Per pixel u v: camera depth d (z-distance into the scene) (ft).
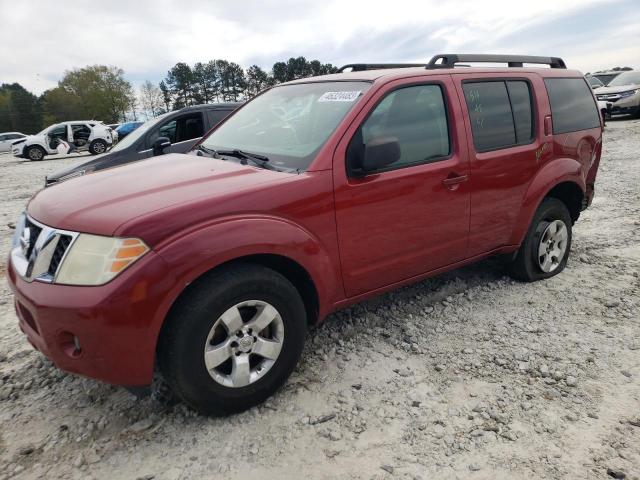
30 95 295.69
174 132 24.99
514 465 7.64
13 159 78.13
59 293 7.55
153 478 7.56
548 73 14.19
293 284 9.87
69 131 72.08
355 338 11.54
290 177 9.17
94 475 7.66
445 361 10.50
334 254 9.70
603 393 9.30
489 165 12.03
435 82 11.44
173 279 7.62
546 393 9.32
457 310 12.81
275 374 9.11
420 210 10.84
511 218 12.98
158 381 9.90
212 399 8.43
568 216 14.64
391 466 7.67
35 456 8.09
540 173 13.37
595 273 14.97
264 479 7.50
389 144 9.45
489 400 9.17
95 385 9.93
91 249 7.61
